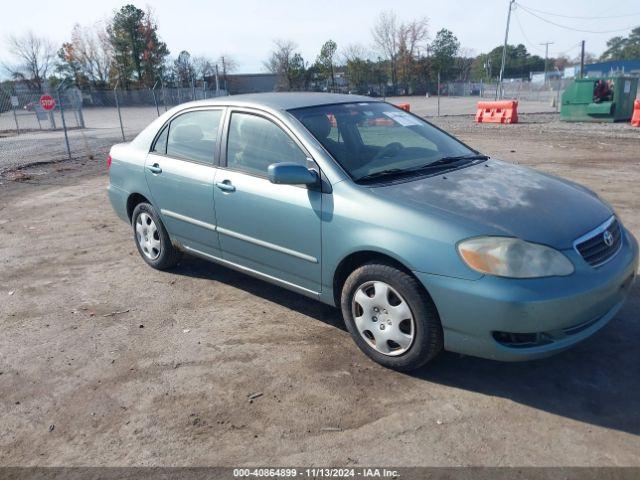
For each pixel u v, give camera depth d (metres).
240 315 4.38
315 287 3.82
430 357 3.28
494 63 102.38
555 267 2.96
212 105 4.60
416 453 2.75
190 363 3.68
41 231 7.11
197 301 4.68
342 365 3.58
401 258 3.18
